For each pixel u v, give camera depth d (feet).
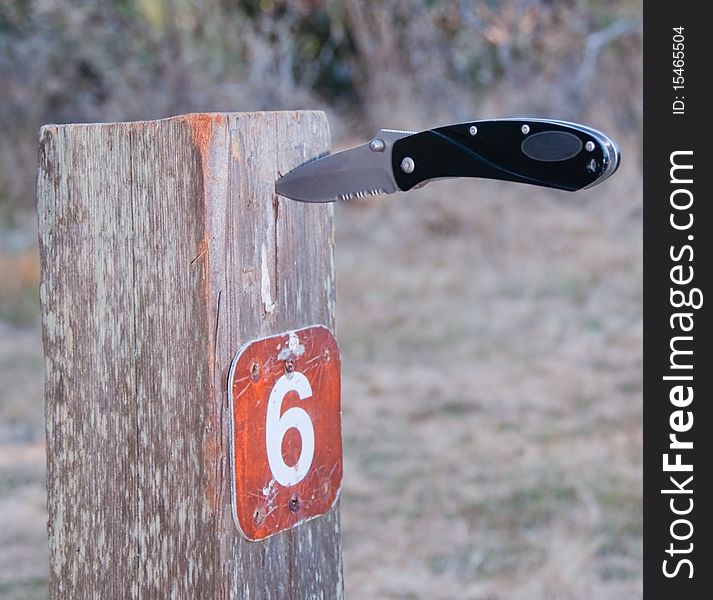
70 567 6.10
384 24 36.76
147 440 5.76
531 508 15.75
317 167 5.81
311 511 6.18
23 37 36.73
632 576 13.84
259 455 5.77
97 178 5.75
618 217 32.48
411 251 31.55
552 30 36.63
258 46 36.88
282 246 5.90
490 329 25.07
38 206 5.98
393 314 26.27
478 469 17.34
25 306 27.04
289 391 5.97
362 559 14.34
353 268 29.96
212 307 5.51
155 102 35.83
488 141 5.44
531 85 35.40
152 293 5.65
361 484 16.78
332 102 38.60
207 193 5.45
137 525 5.84
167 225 5.56
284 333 5.91
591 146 5.14
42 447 18.62
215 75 36.24
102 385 5.88
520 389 21.30
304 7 38.63
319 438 6.21
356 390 21.44
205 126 5.43
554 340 24.26
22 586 13.58
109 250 5.76
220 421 5.57
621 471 16.85
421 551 14.56
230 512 5.64
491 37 36.58
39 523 15.55
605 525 15.20
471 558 14.29
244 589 5.76
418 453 18.11
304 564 6.20
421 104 35.88
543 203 32.89
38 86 36.35
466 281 28.86
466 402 20.65
